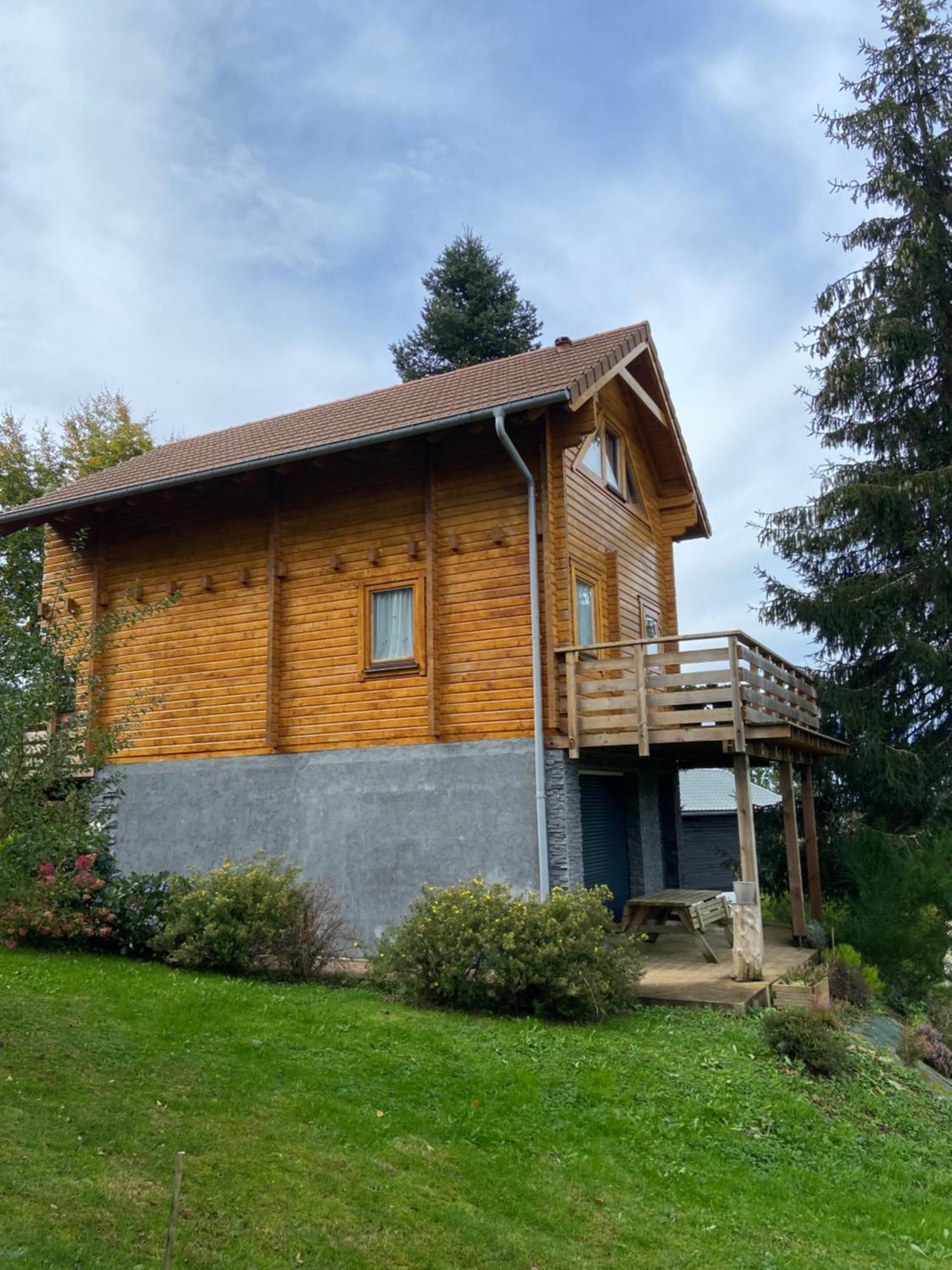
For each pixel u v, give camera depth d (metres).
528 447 12.05
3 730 6.79
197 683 13.90
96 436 27.47
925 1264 5.34
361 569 12.95
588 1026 8.44
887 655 16.95
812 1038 8.02
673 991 9.64
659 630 15.94
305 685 13.08
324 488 13.44
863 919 13.84
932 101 17.61
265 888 10.32
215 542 14.16
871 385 17.12
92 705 7.80
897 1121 7.41
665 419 15.44
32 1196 4.34
